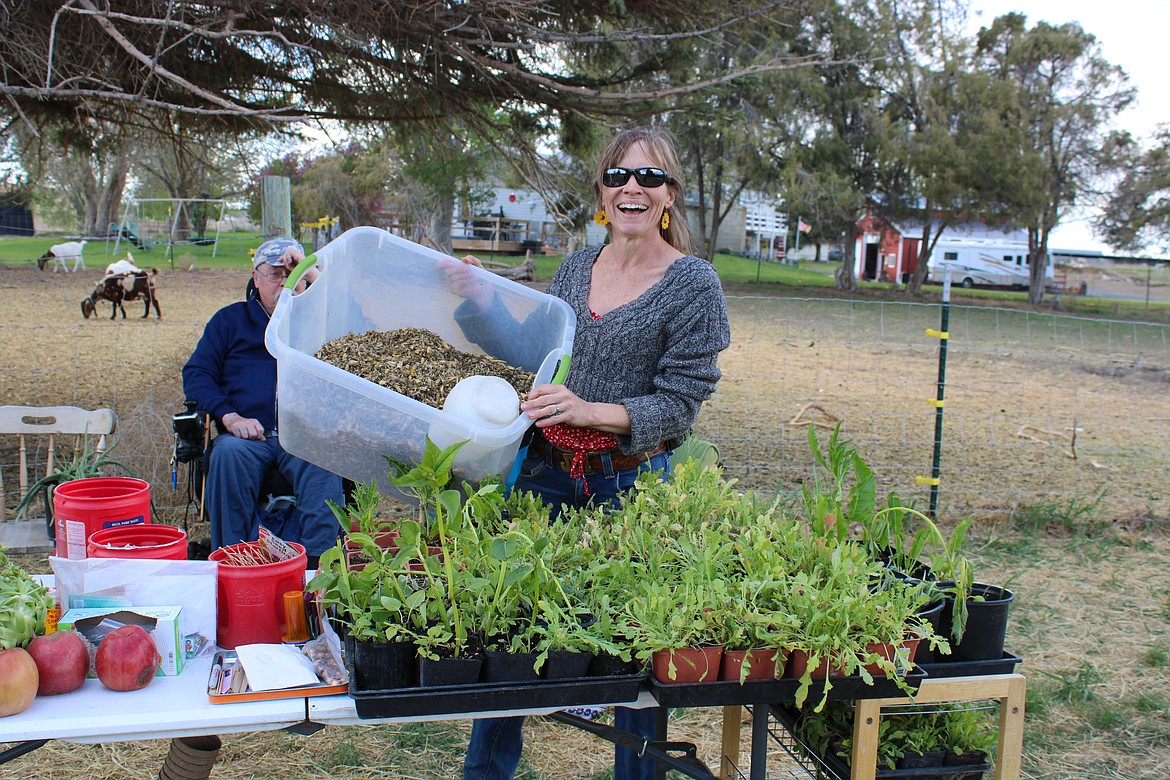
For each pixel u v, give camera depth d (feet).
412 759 9.70
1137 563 16.26
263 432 12.12
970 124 86.12
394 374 6.91
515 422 6.39
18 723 5.02
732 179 104.06
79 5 14.29
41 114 18.16
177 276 62.69
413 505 6.93
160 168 93.45
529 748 10.07
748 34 19.75
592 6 17.24
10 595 5.58
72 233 131.34
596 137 20.43
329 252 7.00
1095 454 24.58
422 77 17.60
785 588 5.82
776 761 9.55
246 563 6.41
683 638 5.51
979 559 16.17
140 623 5.69
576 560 6.29
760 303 71.92
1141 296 109.81
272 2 14.93
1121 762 10.02
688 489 7.06
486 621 5.49
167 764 6.77
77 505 6.69
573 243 20.49
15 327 35.68
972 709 6.75
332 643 5.93
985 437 26.25
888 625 5.69
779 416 27.99
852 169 95.20
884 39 84.99
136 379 27.53
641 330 7.40
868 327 56.85
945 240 120.26
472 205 104.27
